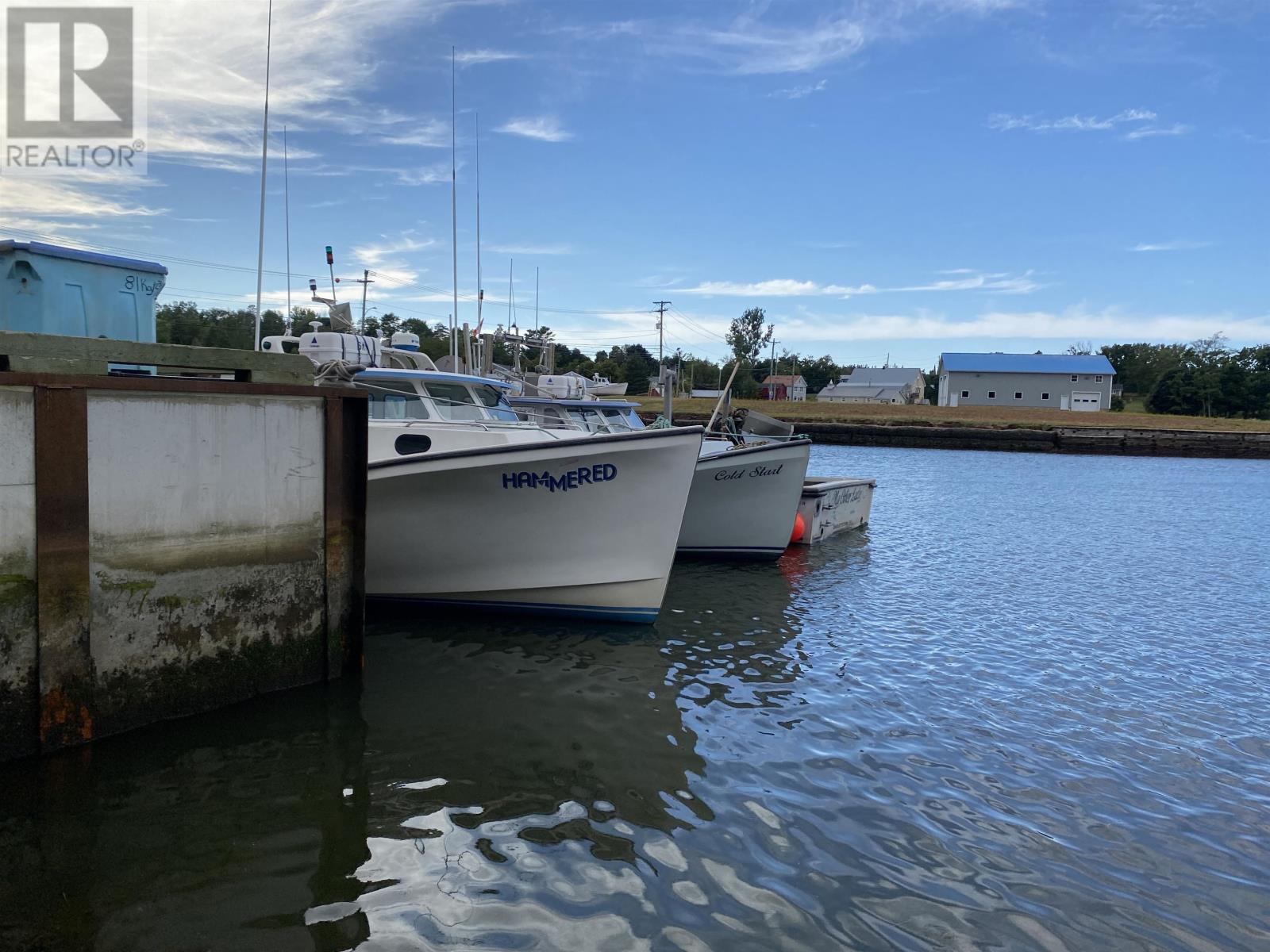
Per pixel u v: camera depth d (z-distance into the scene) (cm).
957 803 498
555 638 819
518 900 379
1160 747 596
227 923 351
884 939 364
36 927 341
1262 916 395
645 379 7400
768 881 404
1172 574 1271
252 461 568
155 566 520
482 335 1341
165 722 536
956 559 1371
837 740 585
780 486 1312
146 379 505
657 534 845
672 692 671
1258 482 3097
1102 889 412
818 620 941
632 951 346
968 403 7125
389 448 880
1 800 439
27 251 612
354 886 382
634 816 463
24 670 463
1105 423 5678
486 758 528
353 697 621
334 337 855
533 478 812
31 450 456
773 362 9100
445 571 853
